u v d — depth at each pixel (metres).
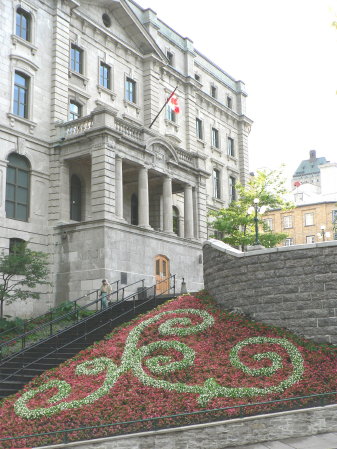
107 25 39.25
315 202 79.38
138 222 36.22
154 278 33.22
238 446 12.37
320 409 13.19
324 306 17.02
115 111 31.73
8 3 31.53
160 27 44.81
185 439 12.23
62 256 31.14
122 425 12.73
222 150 51.84
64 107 34.09
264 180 42.88
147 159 34.25
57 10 34.50
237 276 19.44
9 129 30.52
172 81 45.09
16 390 16.61
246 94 56.81
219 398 13.91
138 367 16.17
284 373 15.17
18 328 24.73
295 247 17.88
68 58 34.97
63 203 32.28
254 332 17.66
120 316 22.22
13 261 25.12
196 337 17.97
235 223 41.06
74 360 17.84
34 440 12.46
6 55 31.03
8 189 30.42
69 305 28.02
